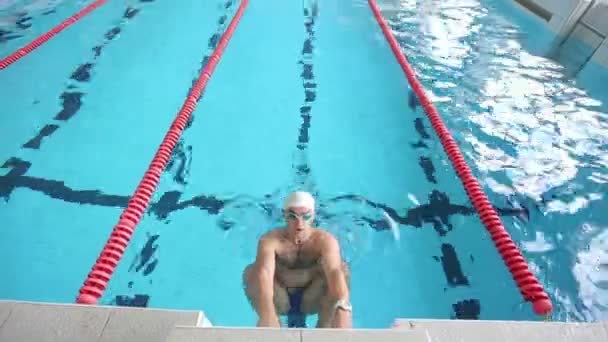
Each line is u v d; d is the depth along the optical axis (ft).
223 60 15.21
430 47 16.51
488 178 10.46
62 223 9.04
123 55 15.19
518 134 11.92
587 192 10.07
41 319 4.64
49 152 10.73
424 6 20.31
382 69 15.16
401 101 13.46
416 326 4.72
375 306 7.86
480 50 16.33
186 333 3.98
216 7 19.38
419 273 8.43
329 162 10.99
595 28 15.58
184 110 12.44
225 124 12.12
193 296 7.84
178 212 9.41
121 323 4.62
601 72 14.73
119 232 8.62
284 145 11.47
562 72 14.88
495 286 8.16
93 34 16.56
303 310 6.91
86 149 10.91
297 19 18.61
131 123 11.90
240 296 7.89
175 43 16.16
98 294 7.54
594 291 7.94
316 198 9.91
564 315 7.54
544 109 12.98
